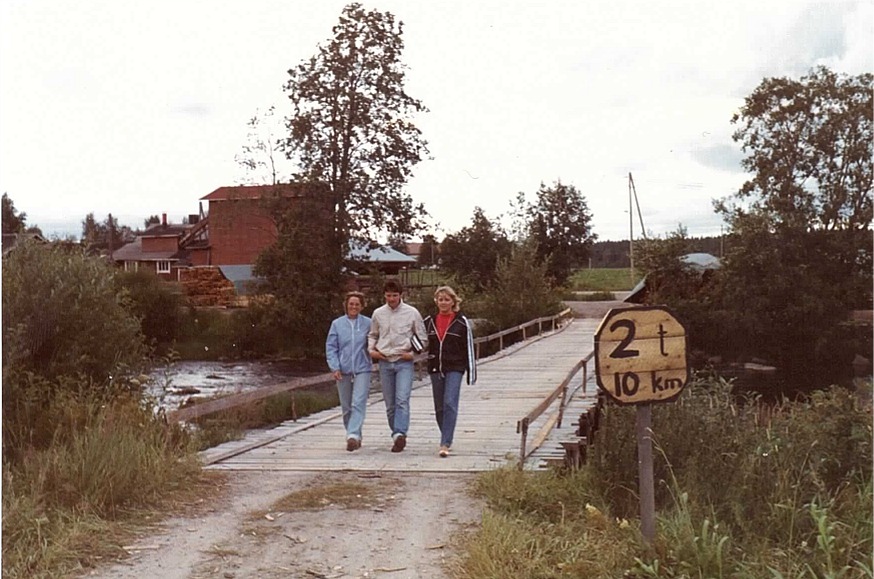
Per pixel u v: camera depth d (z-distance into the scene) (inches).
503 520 267.6
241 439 461.1
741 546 251.0
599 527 274.5
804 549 245.6
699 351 1974.7
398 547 254.5
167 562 241.0
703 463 297.4
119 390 426.0
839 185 1975.9
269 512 293.1
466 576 227.9
